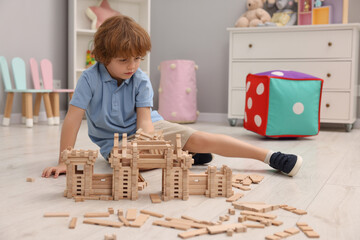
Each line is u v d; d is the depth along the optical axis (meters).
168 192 0.97
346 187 1.13
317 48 2.73
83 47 3.43
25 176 1.22
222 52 3.40
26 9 3.01
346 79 2.67
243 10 3.29
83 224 0.80
